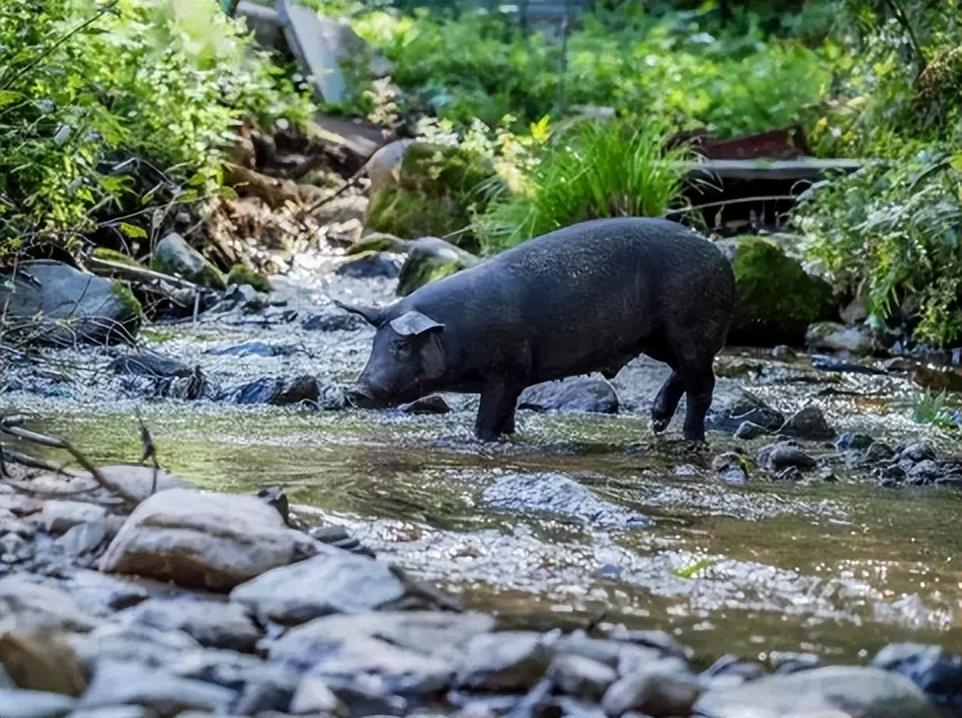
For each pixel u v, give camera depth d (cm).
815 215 1911
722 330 1045
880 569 724
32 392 1145
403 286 1852
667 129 2536
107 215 1827
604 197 1848
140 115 1886
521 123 2903
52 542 685
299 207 2270
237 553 640
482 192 2203
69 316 1352
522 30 3769
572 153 1911
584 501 820
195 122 1958
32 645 510
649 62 3209
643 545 752
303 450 965
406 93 3014
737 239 1753
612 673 543
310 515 775
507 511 812
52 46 1356
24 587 577
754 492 895
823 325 1706
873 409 1268
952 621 645
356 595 608
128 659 523
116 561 648
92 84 1719
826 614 650
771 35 3678
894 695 531
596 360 1027
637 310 1022
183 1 2291
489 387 1015
